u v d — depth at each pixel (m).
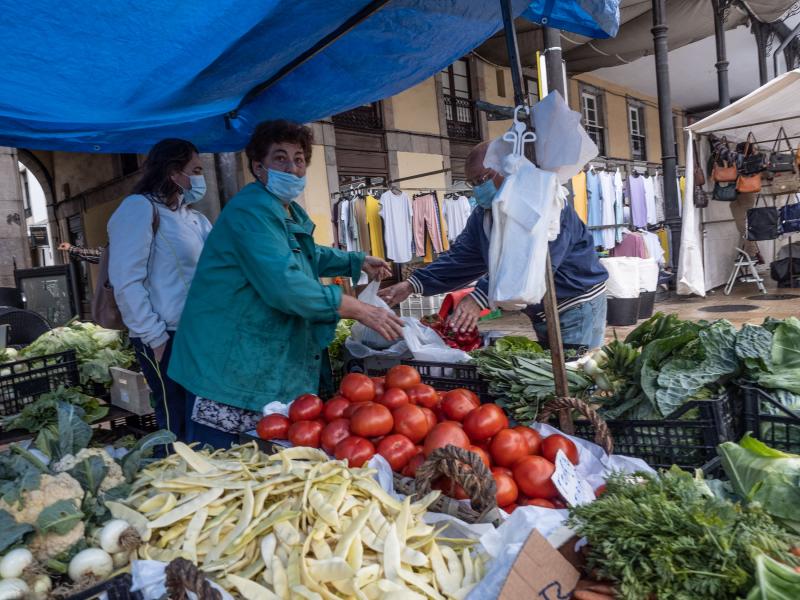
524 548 1.38
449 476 1.67
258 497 1.69
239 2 2.27
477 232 3.43
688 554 1.29
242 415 2.71
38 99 2.99
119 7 2.16
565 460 1.76
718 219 12.14
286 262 2.50
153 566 1.38
